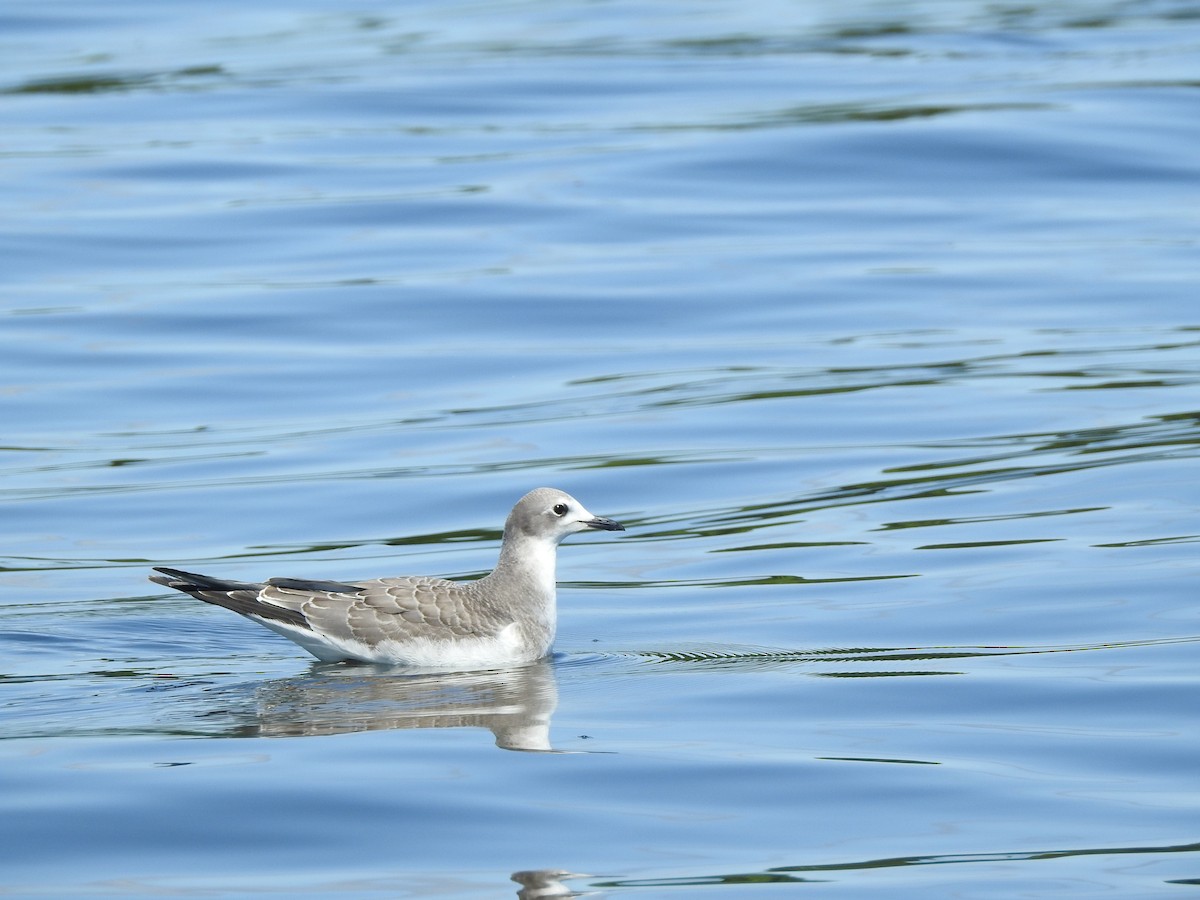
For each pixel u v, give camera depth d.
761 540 16.91
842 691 12.56
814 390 21.28
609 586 16.02
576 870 9.31
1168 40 39.41
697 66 37.78
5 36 42.88
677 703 12.43
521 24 43.44
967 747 11.23
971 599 14.84
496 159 30.95
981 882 9.13
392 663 13.90
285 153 31.50
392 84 36.31
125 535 17.36
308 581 14.34
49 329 23.33
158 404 21.11
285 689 13.05
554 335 23.41
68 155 31.44
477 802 10.27
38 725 11.88
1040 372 21.69
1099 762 10.90
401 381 21.86
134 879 9.20
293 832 9.82
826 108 33.62
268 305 24.30
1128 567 15.38
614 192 29.11
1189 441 19.08
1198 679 12.45
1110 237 27.08
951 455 19.09
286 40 41.84
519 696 12.78
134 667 13.73
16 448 19.75
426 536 17.27
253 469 19.11
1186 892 8.98
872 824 9.98
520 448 19.66
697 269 25.72
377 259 26.17
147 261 26.08
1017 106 33.19
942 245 26.81
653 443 19.73
